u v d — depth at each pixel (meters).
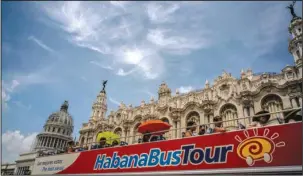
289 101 25.11
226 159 12.05
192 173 12.77
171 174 13.55
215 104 30.84
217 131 14.03
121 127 41.50
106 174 16.80
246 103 27.80
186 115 33.31
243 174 11.09
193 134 15.75
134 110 41.66
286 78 26.53
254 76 31.62
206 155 12.88
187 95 35.34
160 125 19.19
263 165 10.73
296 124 10.77
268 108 26.56
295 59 28.77
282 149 10.55
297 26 30.95
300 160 9.80
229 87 30.78
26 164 53.16
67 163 20.53
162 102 38.03
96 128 46.22
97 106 54.78
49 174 21.38
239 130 12.58
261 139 11.48
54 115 97.00
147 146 15.98
